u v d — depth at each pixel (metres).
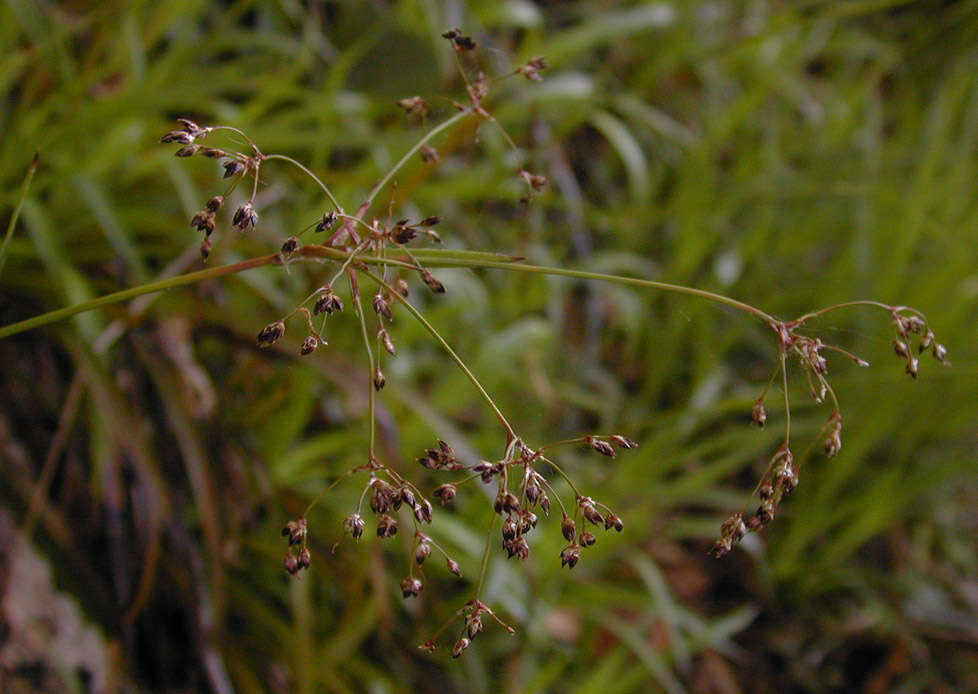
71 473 0.41
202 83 0.50
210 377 0.45
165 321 0.41
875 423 0.54
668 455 0.57
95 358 0.39
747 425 0.54
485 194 0.54
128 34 0.48
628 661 0.50
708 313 0.61
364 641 0.44
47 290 0.42
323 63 0.58
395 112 0.56
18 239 0.42
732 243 0.66
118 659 0.39
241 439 0.44
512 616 0.46
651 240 0.69
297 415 0.44
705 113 0.76
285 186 0.51
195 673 0.40
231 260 0.44
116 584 0.39
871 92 0.82
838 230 0.69
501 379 0.52
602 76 0.66
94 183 0.41
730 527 0.31
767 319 0.31
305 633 0.40
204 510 0.40
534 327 0.49
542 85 0.60
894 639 0.56
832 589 0.58
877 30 0.86
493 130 0.58
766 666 0.54
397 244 0.31
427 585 0.45
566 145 0.71
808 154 0.75
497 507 0.30
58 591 0.39
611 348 0.64
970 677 0.55
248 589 0.42
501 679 0.46
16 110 0.46
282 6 0.58
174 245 0.45
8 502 0.39
